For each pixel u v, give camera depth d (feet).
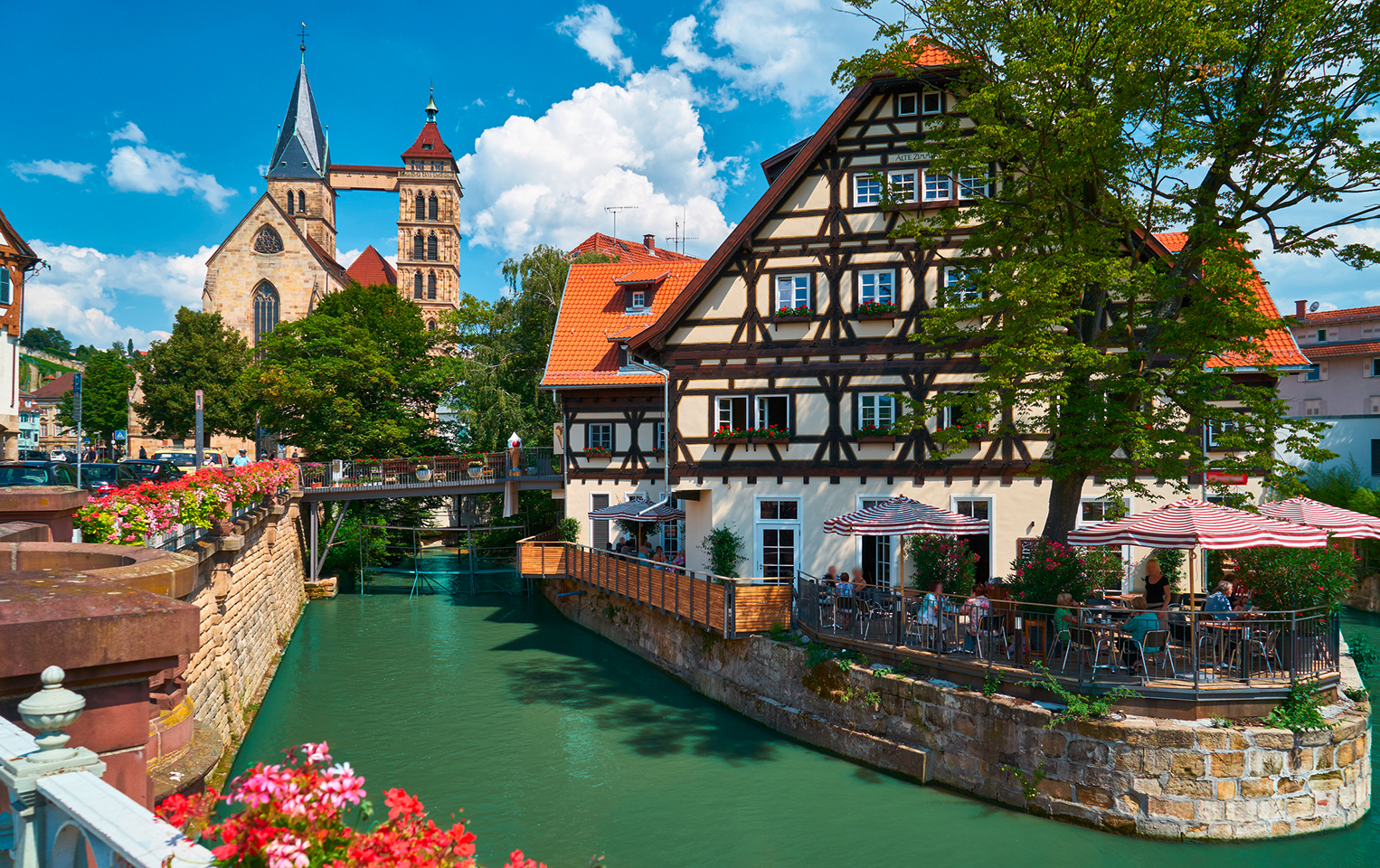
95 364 206.59
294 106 291.58
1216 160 41.65
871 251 61.05
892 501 48.44
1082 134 39.04
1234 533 34.71
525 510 123.34
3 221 105.40
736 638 53.42
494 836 36.06
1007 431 47.24
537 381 124.67
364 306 142.72
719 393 62.95
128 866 6.92
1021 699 38.29
